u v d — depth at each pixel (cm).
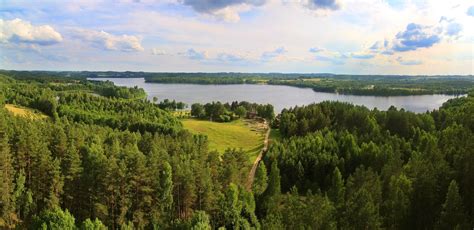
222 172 7488
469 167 5103
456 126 8425
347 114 13300
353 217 4756
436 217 4738
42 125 8906
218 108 18712
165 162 6353
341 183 6756
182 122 17075
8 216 5522
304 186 8469
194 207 6650
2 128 6738
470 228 4206
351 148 9250
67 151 6825
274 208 6091
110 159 6038
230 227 5662
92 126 11331
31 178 6297
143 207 6175
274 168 7100
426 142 8556
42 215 4788
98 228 4759
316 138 10250
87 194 6062
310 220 4891
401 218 4809
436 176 5172
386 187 6159
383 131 11325
